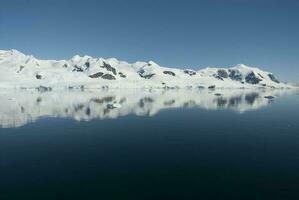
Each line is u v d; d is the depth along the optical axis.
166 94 160.75
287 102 105.00
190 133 46.38
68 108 78.94
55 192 24.56
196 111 74.94
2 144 39.38
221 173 28.55
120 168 29.97
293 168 29.75
